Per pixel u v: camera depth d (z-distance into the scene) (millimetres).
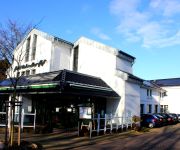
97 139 17516
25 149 12195
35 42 28703
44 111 23500
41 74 23078
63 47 28250
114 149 13961
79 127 18766
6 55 19422
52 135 18641
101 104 25359
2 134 17609
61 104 23859
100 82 24938
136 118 25031
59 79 19953
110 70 26188
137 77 28016
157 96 43625
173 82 49812
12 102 12375
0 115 23016
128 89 25828
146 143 16422
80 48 28750
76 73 22734
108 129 21500
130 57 28547
